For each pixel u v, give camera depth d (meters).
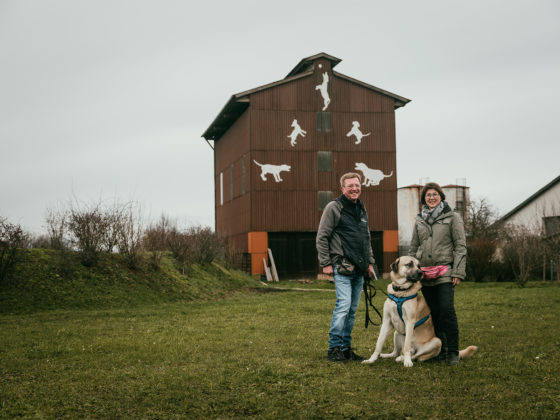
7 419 4.24
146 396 4.88
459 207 38.16
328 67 30.45
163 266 18.00
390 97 31.20
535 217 35.25
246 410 4.52
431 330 6.39
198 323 9.84
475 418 4.24
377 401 4.69
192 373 5.64
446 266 6.36
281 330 8.84
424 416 4.32
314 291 20.38
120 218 16.42
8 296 12.56
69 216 15.34
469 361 6.27
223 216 37.91
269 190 29.59
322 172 30.20
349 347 6.64
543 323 9.24
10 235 13.33
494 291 17.53
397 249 30.92
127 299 14.16
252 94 29.58
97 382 5.32
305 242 30.27
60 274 14.22
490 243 27.66
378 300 14.91
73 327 9.28
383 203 30.86
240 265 30.44
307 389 5.07
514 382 5.25
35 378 5.50
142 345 7.32
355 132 30.70
